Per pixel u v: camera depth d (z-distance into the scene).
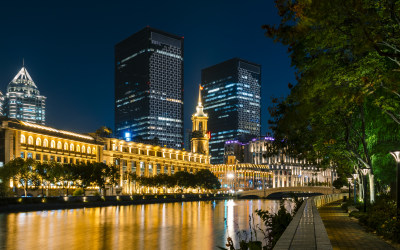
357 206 42.75
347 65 20.36
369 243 19.55
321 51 18.48
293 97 18.34
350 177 70.19
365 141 35.34
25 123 125.94
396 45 17.81
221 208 104.94
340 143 44.44
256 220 66.56
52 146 136.75
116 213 81.62
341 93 18.50
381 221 23.34
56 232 49.66
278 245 12.24
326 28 15.25
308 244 12.40
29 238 44.72
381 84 20.25
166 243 41.78
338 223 30.86
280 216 23.09
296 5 13.95
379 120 30.77
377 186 69.38
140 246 40.03
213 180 195.38
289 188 189.00
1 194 99.00
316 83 17.80
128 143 180.50
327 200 70.31
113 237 46.03
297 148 26.86
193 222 63.53
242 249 16.22
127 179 168.25
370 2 15.96
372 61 19.70
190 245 40.47
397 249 17.72
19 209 81.75
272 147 27.78
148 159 191.75
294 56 17.09
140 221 64.56
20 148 121.25
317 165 52.94
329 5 13.04
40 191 122.25
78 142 149.62
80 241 42.84
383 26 16.83
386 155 34.28
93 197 107.69
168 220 66.88
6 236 46.03
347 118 36.06
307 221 20.66
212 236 46.66
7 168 99.94
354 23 14.51
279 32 14.50
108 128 176.25
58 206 92.19
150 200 131.00
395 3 15.68
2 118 121.06
